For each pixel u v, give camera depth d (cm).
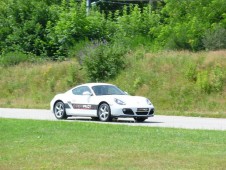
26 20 9406
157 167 2117
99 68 7212
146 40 8956
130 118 4959
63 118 4850
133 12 9769
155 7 12644
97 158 2297
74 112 4759
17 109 6400
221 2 8650
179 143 2706
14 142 2742
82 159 2277
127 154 2384
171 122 4516
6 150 2500
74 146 2603
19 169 2106
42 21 9388
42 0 10838
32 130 3212
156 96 6475
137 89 6731
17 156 2355
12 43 9294
